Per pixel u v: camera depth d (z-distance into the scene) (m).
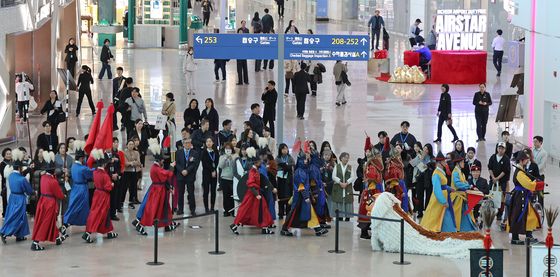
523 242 20.06
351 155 27.52
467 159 21.73
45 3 33.97
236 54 24.91
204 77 42.41
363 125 32.09
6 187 20.53
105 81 41.03
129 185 22.62
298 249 19.42
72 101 36.38
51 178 19.11
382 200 19.23
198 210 22.62
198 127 26.91
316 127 31.70
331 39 24.86
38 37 35.09
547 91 27.98
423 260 18.72
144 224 20.34
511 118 29.39
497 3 49.09
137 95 29.11
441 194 19.80
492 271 15.56
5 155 19.94
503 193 21.56
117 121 32.66
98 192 19.81
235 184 21.48
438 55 41.84
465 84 41.59
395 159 20.58
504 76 44.09
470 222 20.08
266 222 20.52
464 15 45.06
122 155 21.59
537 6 28.38
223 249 19.31
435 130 31.53
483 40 47.41
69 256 18.66
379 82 42.25
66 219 19.80
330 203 21.58
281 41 24.95
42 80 35.22
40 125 31.92
